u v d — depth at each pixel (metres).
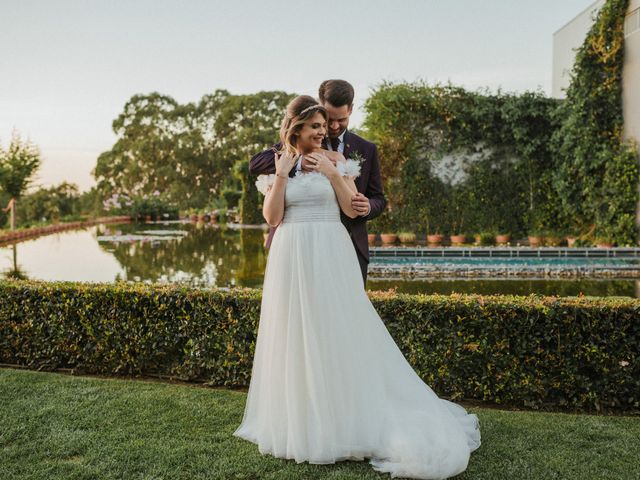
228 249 12.52
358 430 2.12
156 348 3.35
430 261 10.65
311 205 2.19
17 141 18.61
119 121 41.16
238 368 3.21
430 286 7.76
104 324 3.41
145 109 41.44
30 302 3.53
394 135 14.19
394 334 3.04
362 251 2.40
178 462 2.12
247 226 22.94
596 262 10.41
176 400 2.85
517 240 14.12
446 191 14.31
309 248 2.15
